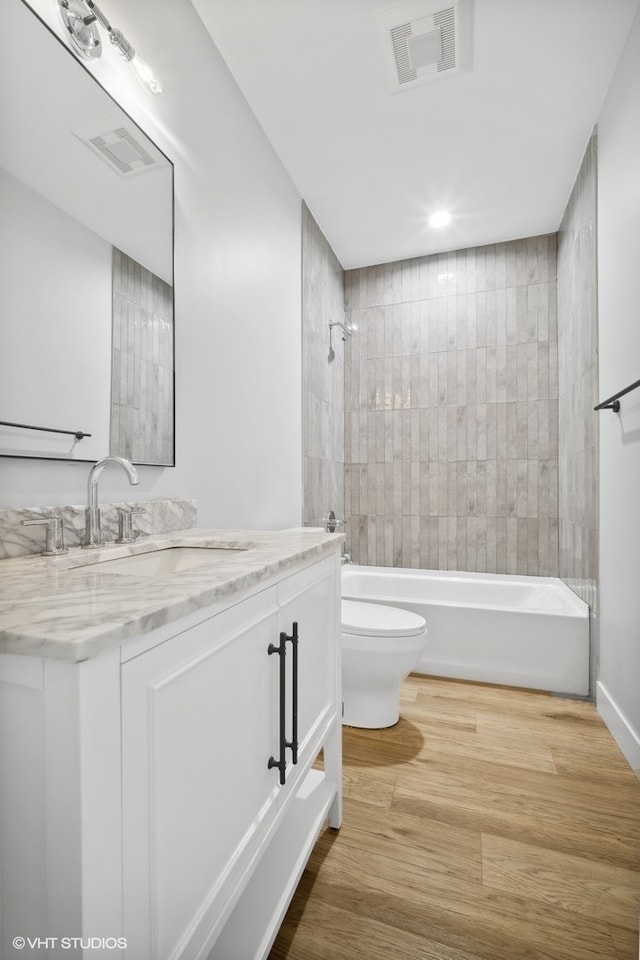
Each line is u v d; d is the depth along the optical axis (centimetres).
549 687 234
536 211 291
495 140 229
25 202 102
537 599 291
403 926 105
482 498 330
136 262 134
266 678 88
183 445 160
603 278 211
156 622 53
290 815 121
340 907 110
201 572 76
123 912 50
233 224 194
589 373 234
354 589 332
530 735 190
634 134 171
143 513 134
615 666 191
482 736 189
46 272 106
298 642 104
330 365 328
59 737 45
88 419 118
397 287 353
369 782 158
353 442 362
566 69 189
